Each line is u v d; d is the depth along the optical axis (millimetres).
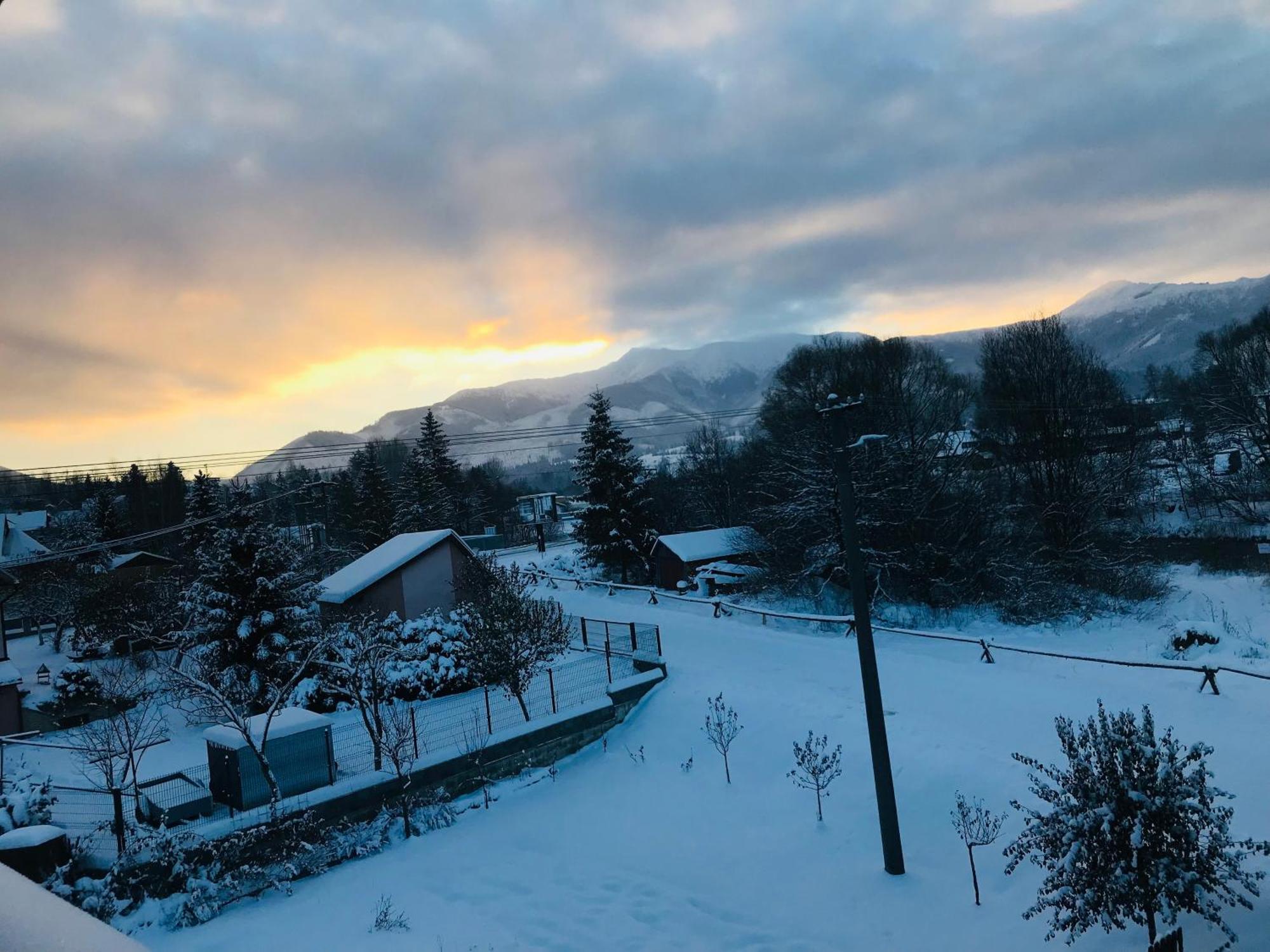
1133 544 43000
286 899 14516
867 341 46531
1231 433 58062
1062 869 9422
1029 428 43906
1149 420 55875
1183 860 9141
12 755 21906
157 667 31484
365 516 68188
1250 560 45062
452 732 20938
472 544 69938
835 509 37812
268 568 26328
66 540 57875
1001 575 37094
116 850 14594
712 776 18375
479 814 17906
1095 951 10031
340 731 21625
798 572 40406
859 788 16391
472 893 14172
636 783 18703
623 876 14320
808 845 14688
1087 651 29141
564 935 12469
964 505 38812
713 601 36969
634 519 51906
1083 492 41562
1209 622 28219
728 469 68625
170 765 20766
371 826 16766
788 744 18906
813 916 12391
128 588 37562
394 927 13047
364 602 29156
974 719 18984
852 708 20391
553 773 19719
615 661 26344
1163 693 19484
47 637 45094
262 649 24859
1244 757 15094
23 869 13695
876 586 37875
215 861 14617
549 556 61750
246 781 16641
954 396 45469
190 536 49844
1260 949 9078
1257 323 57406
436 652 26156
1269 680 19641
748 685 23141
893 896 12617
